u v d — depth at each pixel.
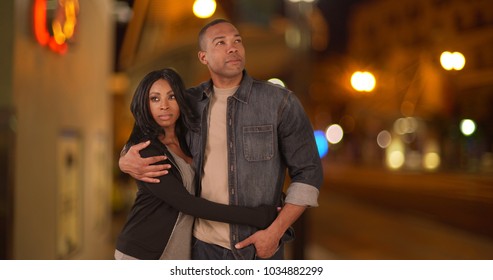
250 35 14.78
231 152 2.78
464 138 31.28
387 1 37.47
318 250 9.91
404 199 20.81
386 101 33.62
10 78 4.63
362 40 43.56
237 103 2.80
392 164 50.22
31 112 5.17
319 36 16.25
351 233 12.52
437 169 34.78
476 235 11.80
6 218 4.51
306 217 6.25
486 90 21.80
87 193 7.82
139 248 2.82
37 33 5.22
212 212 2.66
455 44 20.11
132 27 13.43
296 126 2.81
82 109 7.49
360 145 62.72
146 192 2.84
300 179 2.80
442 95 24.66
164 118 2.77
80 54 7.30
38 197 5.38
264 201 2.80
